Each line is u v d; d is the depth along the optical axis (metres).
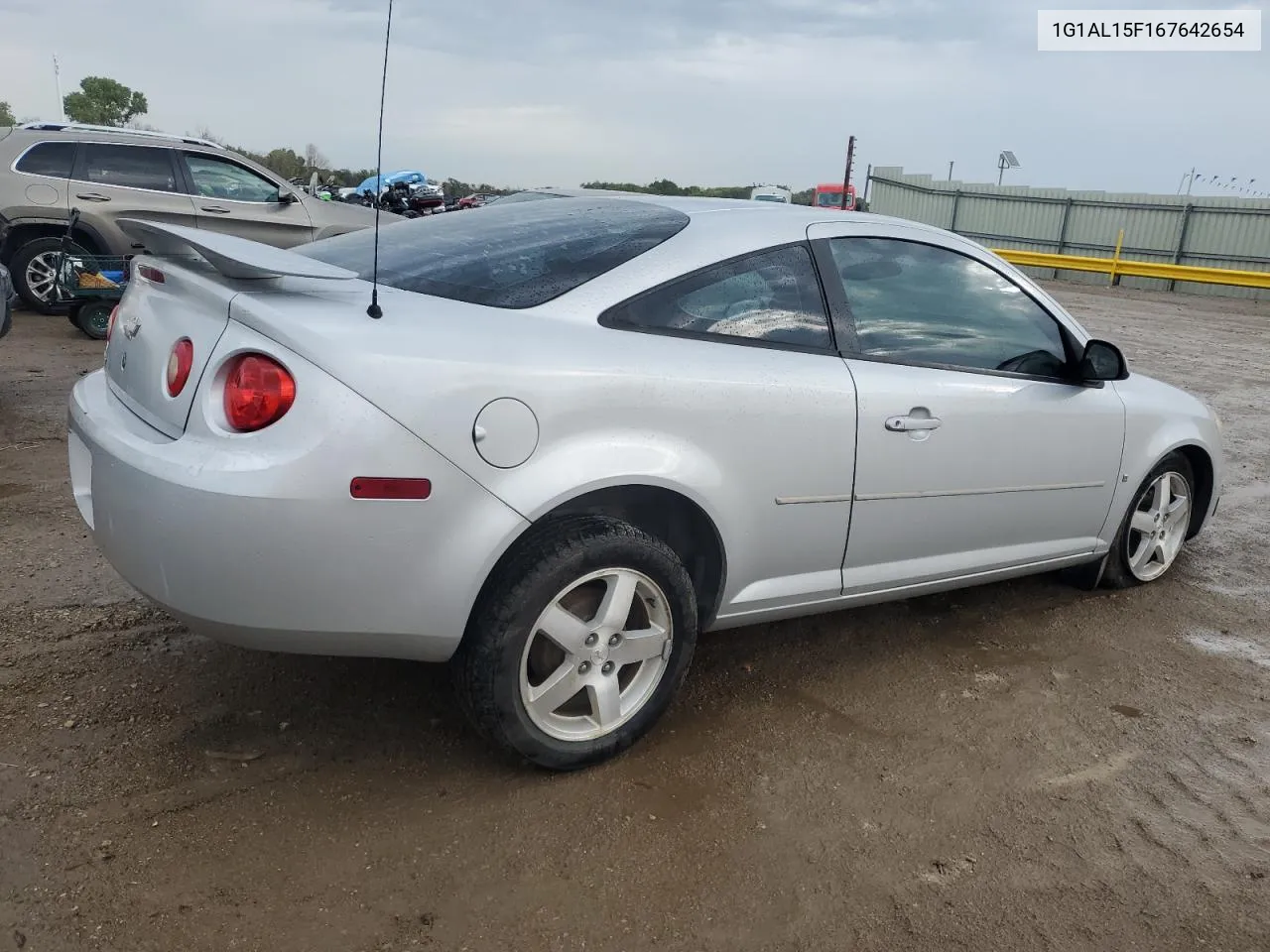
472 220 3.22
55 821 2.29
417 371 2.17
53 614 3.32
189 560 2.11
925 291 3.27
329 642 2.25
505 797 2.51
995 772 2.78
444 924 2.07
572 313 2.52
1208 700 3.27
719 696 3.12
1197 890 2.32
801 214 3.10
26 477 4.69
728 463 2.66
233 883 2.14
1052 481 3.55
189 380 2.24
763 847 2.39
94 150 9.09
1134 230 24.59
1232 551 4.83
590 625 2.53
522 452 2.30
